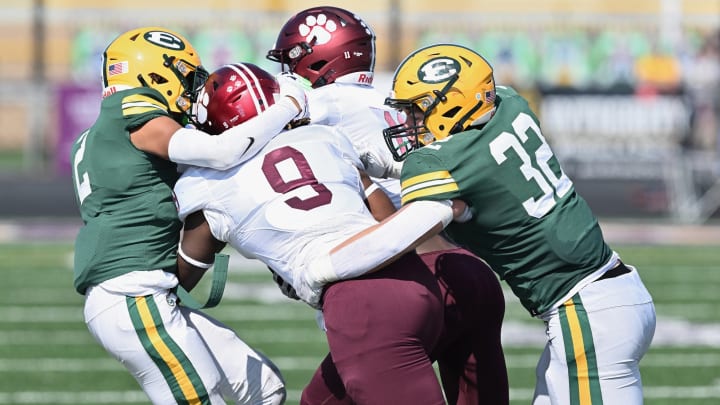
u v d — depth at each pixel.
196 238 13.95
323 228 12.98
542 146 13.54
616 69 66.12
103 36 68.38
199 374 14.16
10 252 38.94
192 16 67.94
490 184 13.09
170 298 14.32
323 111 15.70
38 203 48.81
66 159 52.47
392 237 12.48
